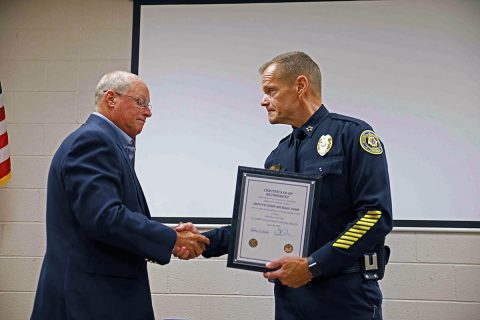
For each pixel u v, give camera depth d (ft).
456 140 9.80
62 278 5.52
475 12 10.20
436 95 9.98
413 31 10.25
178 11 10.74
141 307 5.78
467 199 9.59
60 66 10.75
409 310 9.34
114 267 5.62
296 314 5.73
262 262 5.61
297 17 10.50
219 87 10.41
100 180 5.47
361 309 5.50
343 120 5.98
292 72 6.13
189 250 6.16
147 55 10.62
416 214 9.61
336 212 5.73
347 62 10.24
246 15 10.61
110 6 10.91
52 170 5.94
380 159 5.68
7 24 10.94
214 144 10.20
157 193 10.07
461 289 9.34
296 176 5.70
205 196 10.01
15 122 10.54
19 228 10.12
